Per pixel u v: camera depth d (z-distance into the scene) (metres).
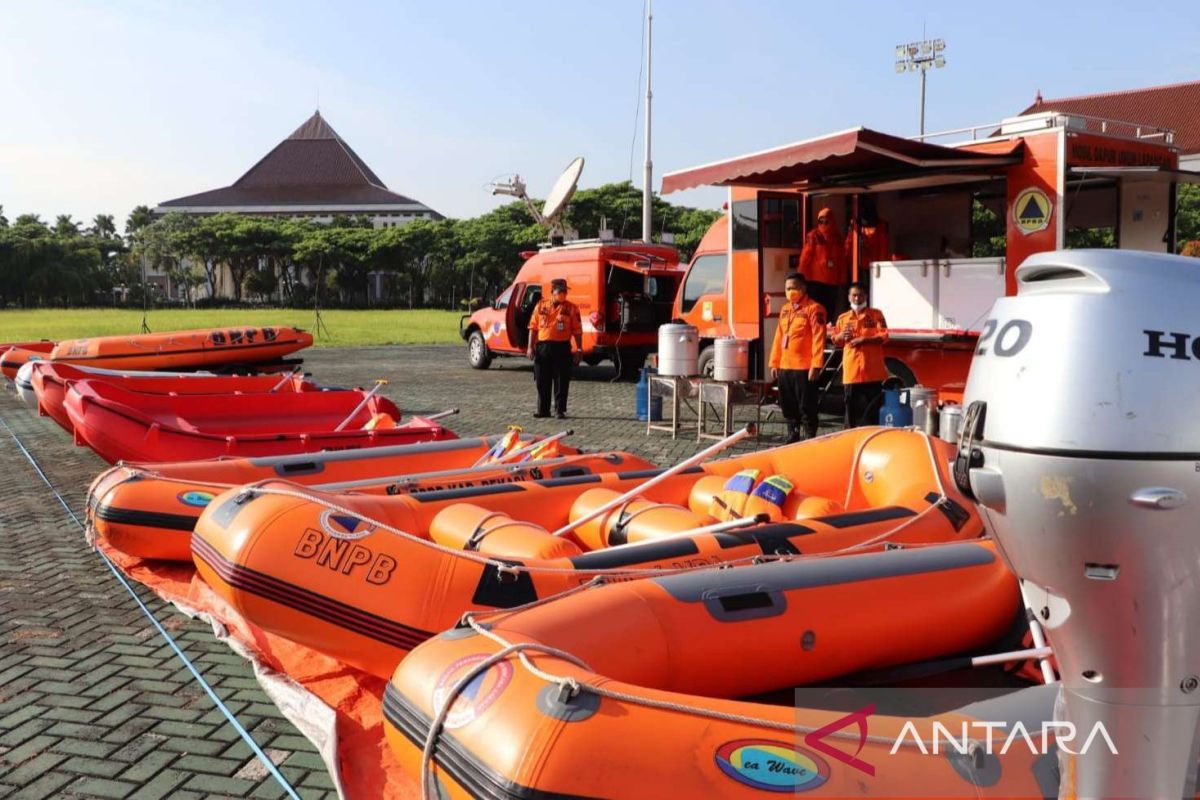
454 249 67.31
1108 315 1.77
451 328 43.50
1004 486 1.85
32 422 14.69
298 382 12.26
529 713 2.63
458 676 2.95
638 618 3.54
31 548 7.36
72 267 70.00
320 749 4.10
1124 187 12.12
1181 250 13.87
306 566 4.49
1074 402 1.74
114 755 4.07
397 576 4.45
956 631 4.33
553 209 22.92
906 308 12.10
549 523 5.89
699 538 4.87
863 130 9.66
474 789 2.59
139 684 4.82
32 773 3.91
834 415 14.41
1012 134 10.99
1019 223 10.80
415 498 5.58
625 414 15.00
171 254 77.44
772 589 3.93
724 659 3.69
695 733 2.54
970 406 1.95
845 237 14.17
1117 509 1.71
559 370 14.47
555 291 14.49
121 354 17.30
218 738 4.25
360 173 137.62
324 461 7.48
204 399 10.59
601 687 2.68
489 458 7.84
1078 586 1.80
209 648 5.31
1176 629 1.78
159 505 6.51
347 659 4.55
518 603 4.37
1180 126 45.41
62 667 5.03
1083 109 48.69
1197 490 1.71
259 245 73.62
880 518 5.24
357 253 70.12
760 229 13.23
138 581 6.50
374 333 39.72
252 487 5.05
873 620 4.06
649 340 20.41
